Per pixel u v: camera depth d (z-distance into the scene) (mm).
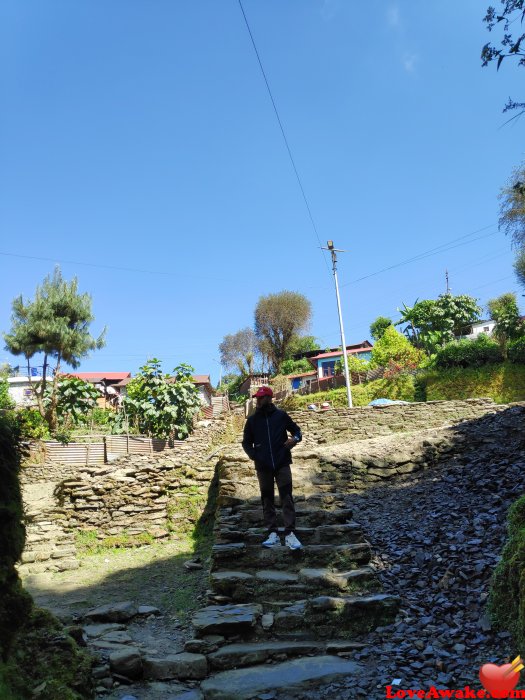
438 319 40188
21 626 3254
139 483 9977
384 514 7227
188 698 3561
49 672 3326
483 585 4340
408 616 4352
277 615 4504
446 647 3689
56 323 20453
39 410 18172
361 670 3648
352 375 27766
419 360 29500
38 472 13234
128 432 17203
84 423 20297
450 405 15844
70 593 6758
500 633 3604
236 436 17672
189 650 4203
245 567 5473
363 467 9258
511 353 22688
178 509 9773
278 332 52531
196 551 8469
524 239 17516
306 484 8148
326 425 15859
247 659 4035
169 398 17625
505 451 8500
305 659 3941
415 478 8828
